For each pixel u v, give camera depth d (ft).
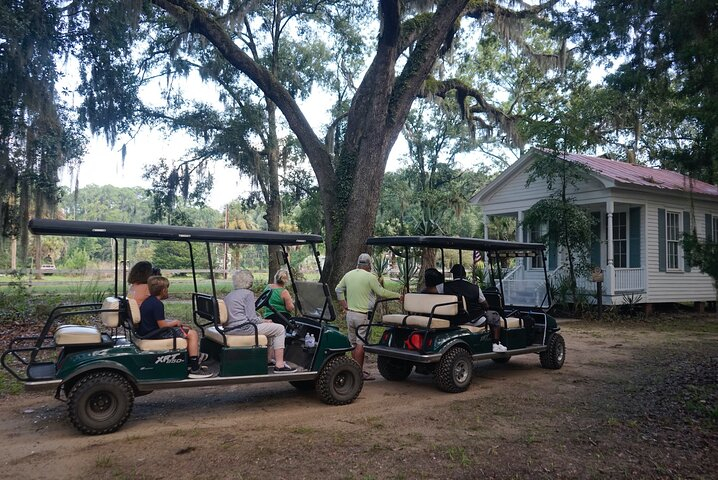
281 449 15.21
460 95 65.82
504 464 14.29
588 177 53.06
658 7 25.98
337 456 14.70
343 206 49.21
